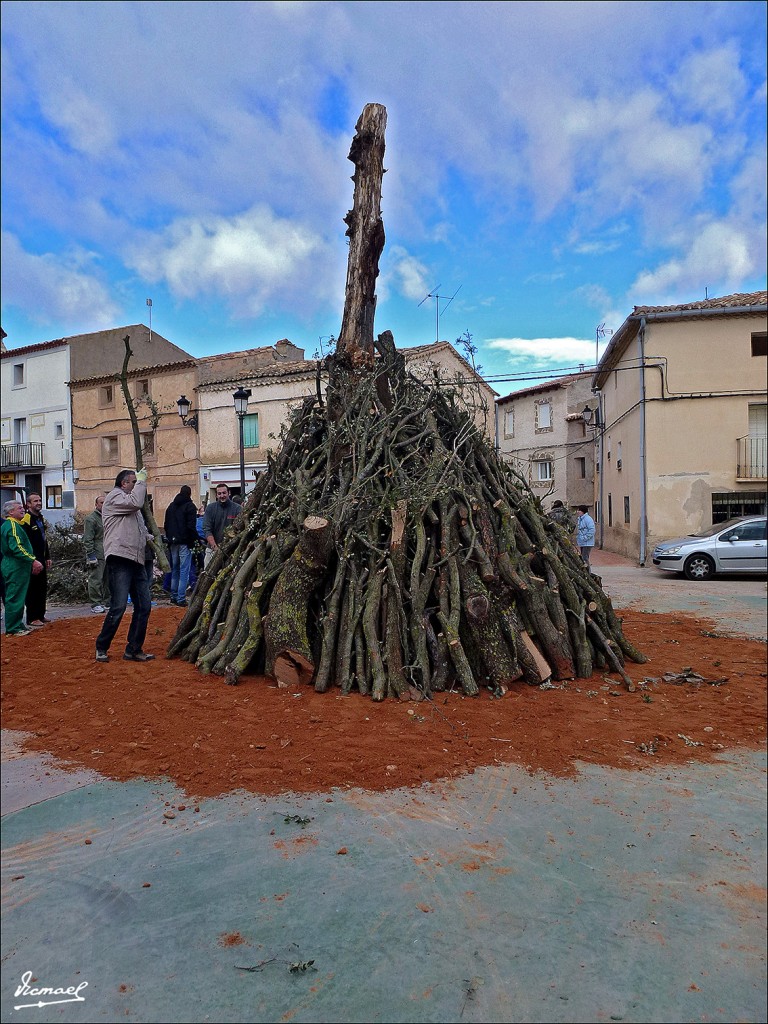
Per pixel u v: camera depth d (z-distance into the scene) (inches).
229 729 169.6
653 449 761.6
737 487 746.2
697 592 504.1
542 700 196.2
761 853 117.9
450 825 125.6
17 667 237.3
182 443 1136.8
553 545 255.8
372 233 273.4
